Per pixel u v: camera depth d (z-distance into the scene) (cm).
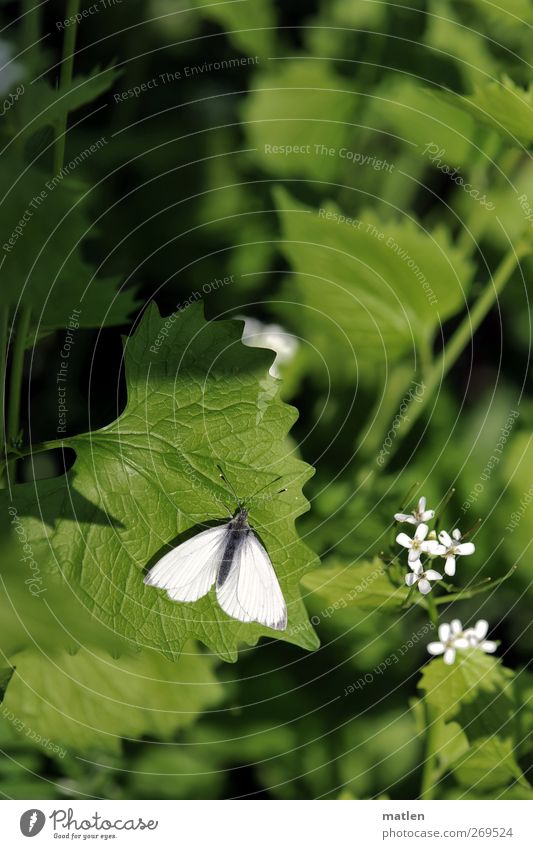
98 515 62
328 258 72
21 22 65
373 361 76
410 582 66
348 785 71
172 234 78
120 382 75
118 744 67
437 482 74
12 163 60
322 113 79
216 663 73
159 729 67
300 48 80
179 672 68
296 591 63
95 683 67
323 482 74
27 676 66
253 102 79
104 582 62
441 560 71
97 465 62
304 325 76
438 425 76
